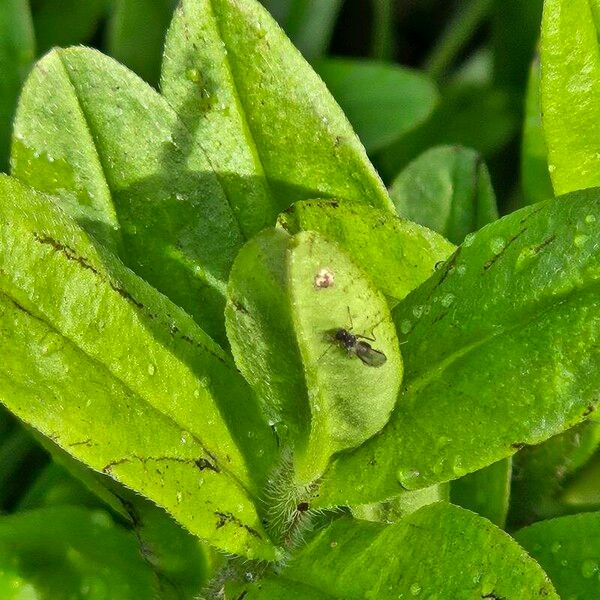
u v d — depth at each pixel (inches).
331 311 2.4
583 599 2.9
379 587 2.6
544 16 2.9
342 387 2.6
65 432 2.6
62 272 2.6
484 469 3.2
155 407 2.7
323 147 3.1
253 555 2.8
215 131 3.1
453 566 2.5
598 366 2.5
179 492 2.7
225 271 3.1
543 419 2.6
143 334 2.7
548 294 2.6
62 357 2.6
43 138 3.0
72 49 3.0
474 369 2.6
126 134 3.1
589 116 3.0
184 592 3.2
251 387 2.8
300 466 2.8
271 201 3.1
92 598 3.3
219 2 3.0
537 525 3.1
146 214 3.1
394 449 2.7
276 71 3.1
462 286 2.6
